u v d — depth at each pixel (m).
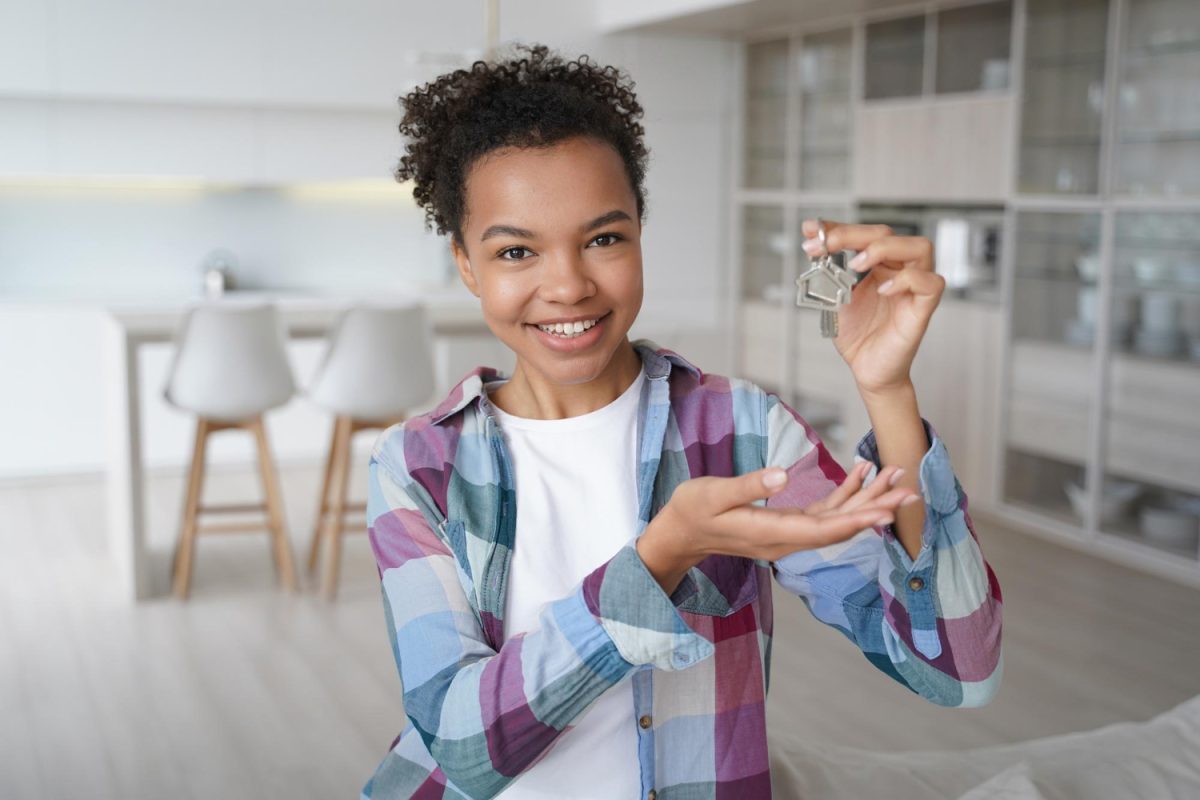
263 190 6.95
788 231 6.90
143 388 6.32
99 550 5.02
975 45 5.50
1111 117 4.84
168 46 6.12
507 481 1.01
